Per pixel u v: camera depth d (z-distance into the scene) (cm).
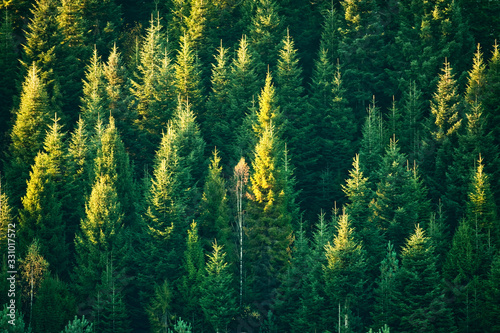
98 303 7038
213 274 7075
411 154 9031
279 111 9706
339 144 9700
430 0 10525
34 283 6769
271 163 7806
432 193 8412
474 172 7819
